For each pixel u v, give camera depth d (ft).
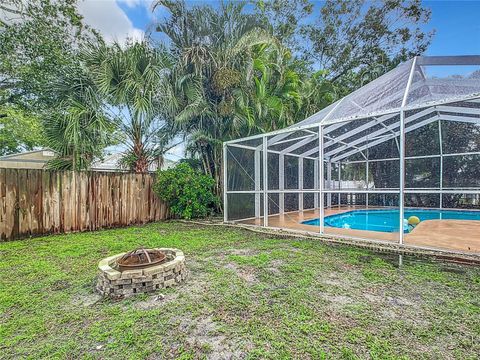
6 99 36.70
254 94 29.96
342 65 51.49
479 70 19.17
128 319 8.45
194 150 33.42
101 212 24.94
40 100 36.52
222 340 7.34
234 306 9.24
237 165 27.68
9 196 20.07
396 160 37.14
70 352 6.89
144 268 10.60
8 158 41.04
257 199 28.50
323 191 20.45
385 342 7.16
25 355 6.82
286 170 32.19
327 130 23.25
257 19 32.76
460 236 18.81
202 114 29.89
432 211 34.58
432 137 34.32
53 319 8.56
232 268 13.23
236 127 29.96
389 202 37.81
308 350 6.85
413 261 14.30
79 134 23.15
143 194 28.30
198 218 30.32
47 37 34.06
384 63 48.52
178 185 28.60
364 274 12.25
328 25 50.21
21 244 18.60
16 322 8.38
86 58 25.82
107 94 25.49
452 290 10.46
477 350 6.83
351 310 8.90
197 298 9.89
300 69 39.37
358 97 21.50
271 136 26.16
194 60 29.27
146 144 30.07
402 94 18.08
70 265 13.91
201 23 30.66
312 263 13.88
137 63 26.94
